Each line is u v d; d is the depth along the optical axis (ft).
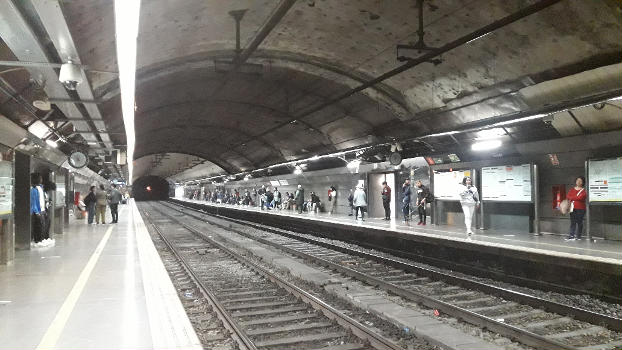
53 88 28.78
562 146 40.73
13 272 28.35
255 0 35.86
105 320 18.10
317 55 48.98
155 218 112.68
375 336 18.16
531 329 20.59
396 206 71.10
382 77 43.37
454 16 34.71
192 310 24.06
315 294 27.91
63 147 56.13
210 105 79.56
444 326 19.80
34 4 16.57
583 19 29.99
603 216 38.78
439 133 44.11
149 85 55.77
